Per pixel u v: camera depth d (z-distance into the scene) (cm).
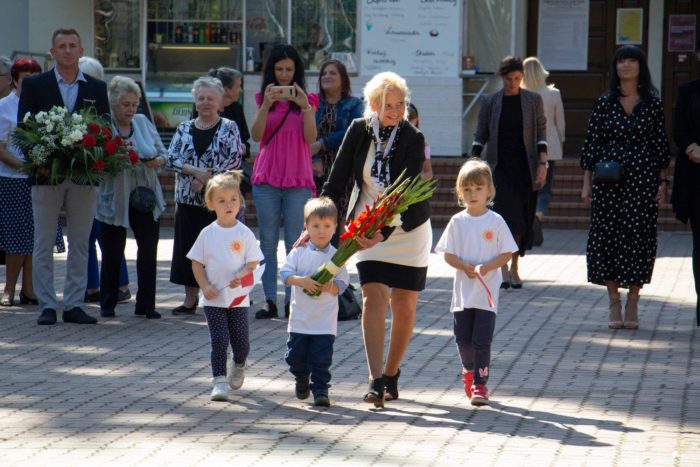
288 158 1177
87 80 1152
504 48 2162
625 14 2261
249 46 2186
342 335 1078
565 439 716
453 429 742
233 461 664
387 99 797
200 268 834
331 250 805
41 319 1133
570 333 1090
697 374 911
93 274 1295
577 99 2288
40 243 1134
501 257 822
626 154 1116
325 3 2152
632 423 757
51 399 822
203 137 1179
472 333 828
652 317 1186
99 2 2183
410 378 898
